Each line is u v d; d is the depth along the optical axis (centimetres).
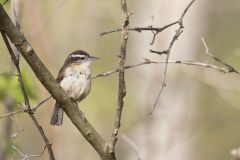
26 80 1079
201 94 1714
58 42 1944
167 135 1619
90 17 1953
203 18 1705
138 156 888
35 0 1653
